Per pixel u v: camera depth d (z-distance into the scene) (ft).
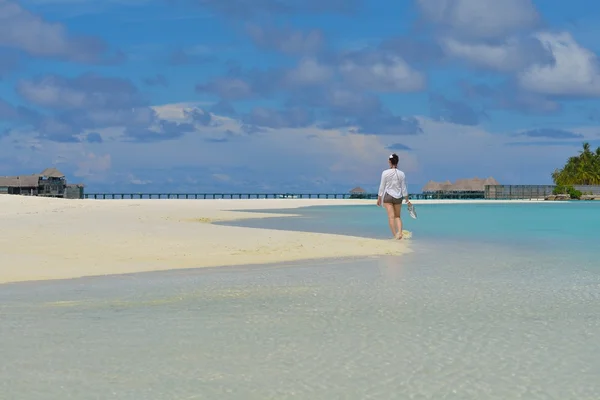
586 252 52.19
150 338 22.29
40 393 16.63
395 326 24.18
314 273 39.27
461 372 18.45
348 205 201.46
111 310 27.30
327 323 24.72
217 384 17.42
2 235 56.75
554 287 33.60
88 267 40.96
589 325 24.40
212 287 33.68
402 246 56.59
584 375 18.19
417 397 16.46
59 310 27.30
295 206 188.24
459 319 25.49
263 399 16.30
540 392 16.80
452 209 172.65
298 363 19.33
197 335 22.75
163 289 33.01
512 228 84.48
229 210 147.43
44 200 135.03
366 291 32.32
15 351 20.54
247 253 49.08
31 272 38.60
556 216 124.26
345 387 17.19
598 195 341.00
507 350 20.79
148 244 53.06
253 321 25.09
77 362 19.35
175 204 181.47
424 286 33.96
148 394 16.61
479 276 37.86
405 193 65.00
